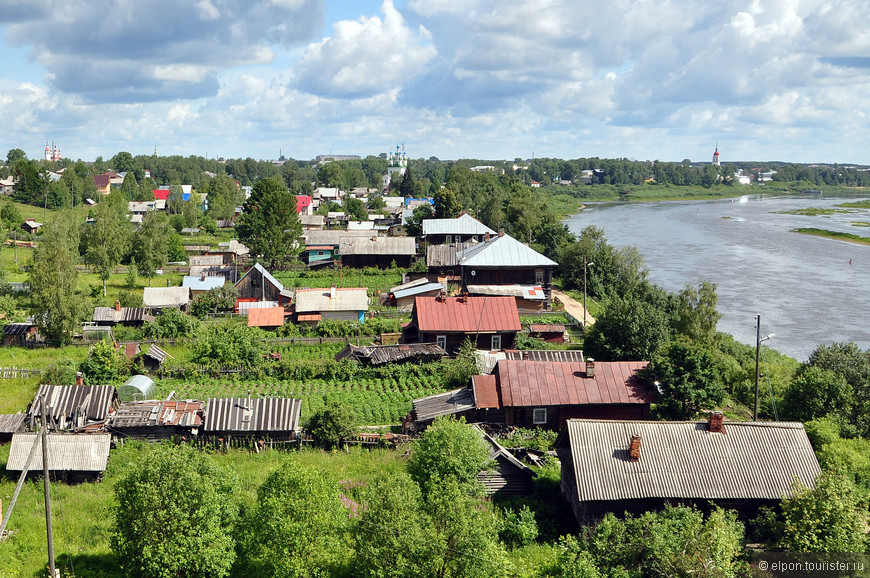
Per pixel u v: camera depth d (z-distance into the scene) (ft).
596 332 245.65
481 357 233.35
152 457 119.03
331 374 246.06
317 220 640.58
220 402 184.24
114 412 189.88
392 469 163.84
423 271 419.74
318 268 464.24
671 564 106.11
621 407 191.11
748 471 133.18
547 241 504.43
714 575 103.50
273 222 459.32
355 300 326.65
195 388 230.89
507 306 266.77
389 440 181.98
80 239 479.82
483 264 342.85
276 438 181.57
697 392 185.06
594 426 138.92
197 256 486.79
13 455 159.74
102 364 234.99
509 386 189.57
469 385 200.44
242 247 499.92
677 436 138.00
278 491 115.65
